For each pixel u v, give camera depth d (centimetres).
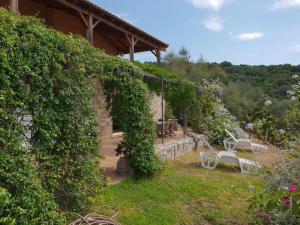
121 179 667
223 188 661
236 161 844
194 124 1459
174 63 3030
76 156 457
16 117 340
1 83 315
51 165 405
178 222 479
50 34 387
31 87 360
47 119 383
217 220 493
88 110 468
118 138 1251
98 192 512
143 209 514
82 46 459
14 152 336
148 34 1326
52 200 392
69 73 431
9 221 300
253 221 469
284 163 462
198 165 905
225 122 1414
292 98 488
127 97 664
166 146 952
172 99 1376
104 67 577
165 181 689
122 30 1221
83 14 1077
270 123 643
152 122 717
